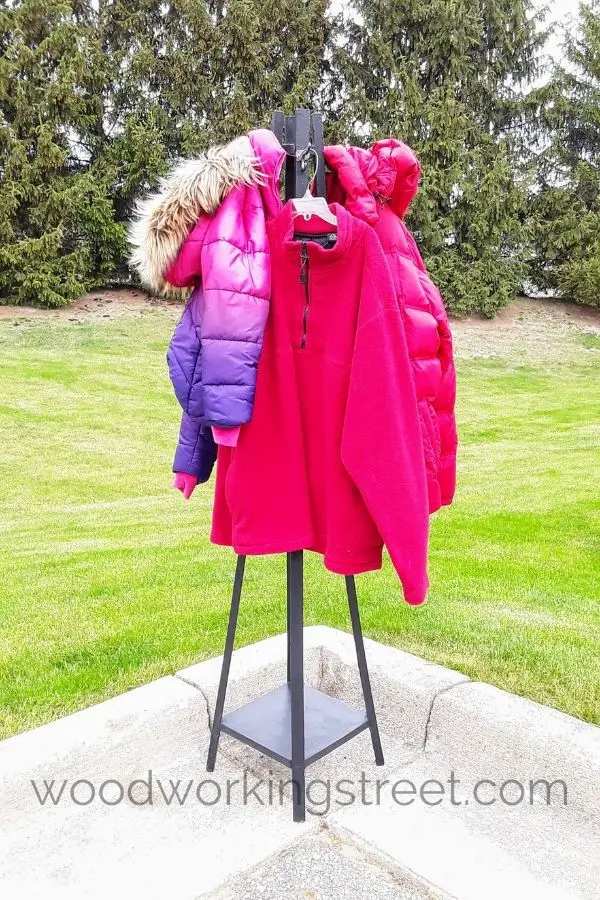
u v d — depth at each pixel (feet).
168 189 6.01
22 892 5.86
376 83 76.13
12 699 8.68
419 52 74.54
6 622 12.14
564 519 20.85
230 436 5.98
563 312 81.92
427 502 6.25
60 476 32.35
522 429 43.37
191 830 6.62
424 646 9.89
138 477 32.50
